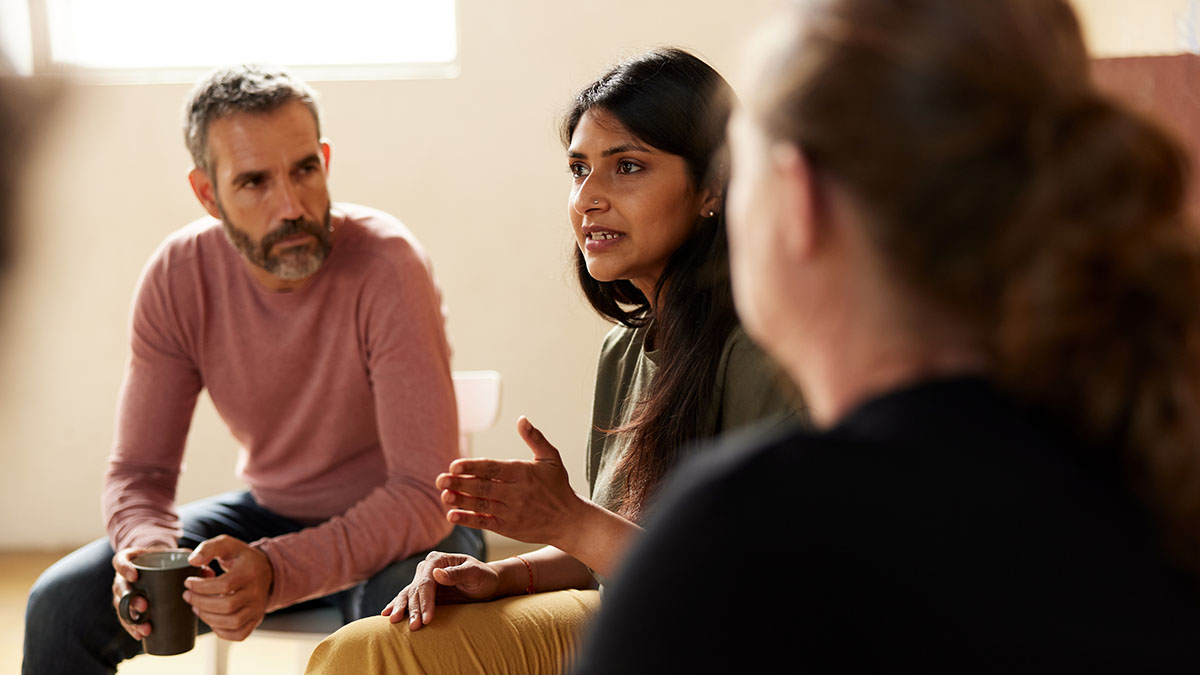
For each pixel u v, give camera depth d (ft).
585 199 4.32
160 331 6.16
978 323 1.71
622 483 4.53
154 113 10.47
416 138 10.71
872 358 1.78
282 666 8.38
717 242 4.15
